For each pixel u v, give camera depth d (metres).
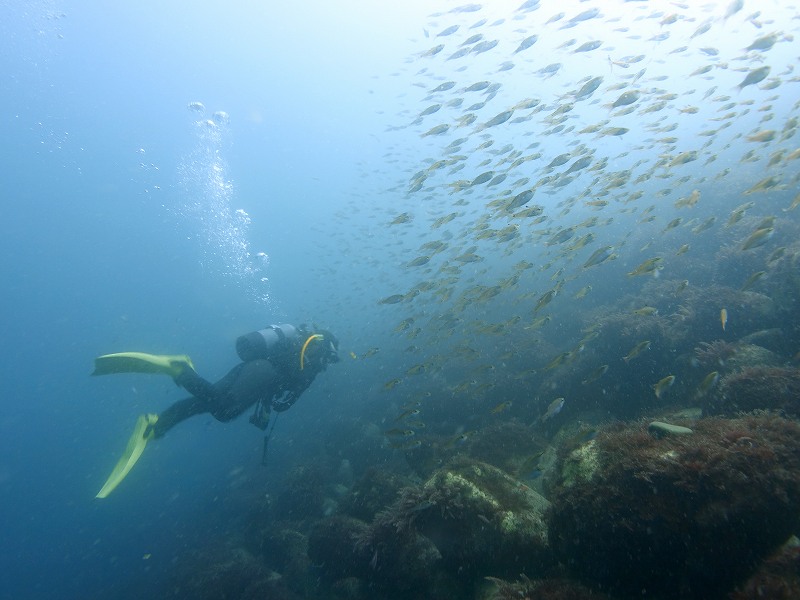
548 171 8.14
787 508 3.01
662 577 3.25
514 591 3.74
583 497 3.74
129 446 6.64
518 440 7.61
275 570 8.34
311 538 7.14
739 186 15.01
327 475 11.45
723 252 10.38
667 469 3.46
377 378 18.64
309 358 7.50
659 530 3.26
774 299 6.89
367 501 7.21
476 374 8.77
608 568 3.47
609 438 4.14
